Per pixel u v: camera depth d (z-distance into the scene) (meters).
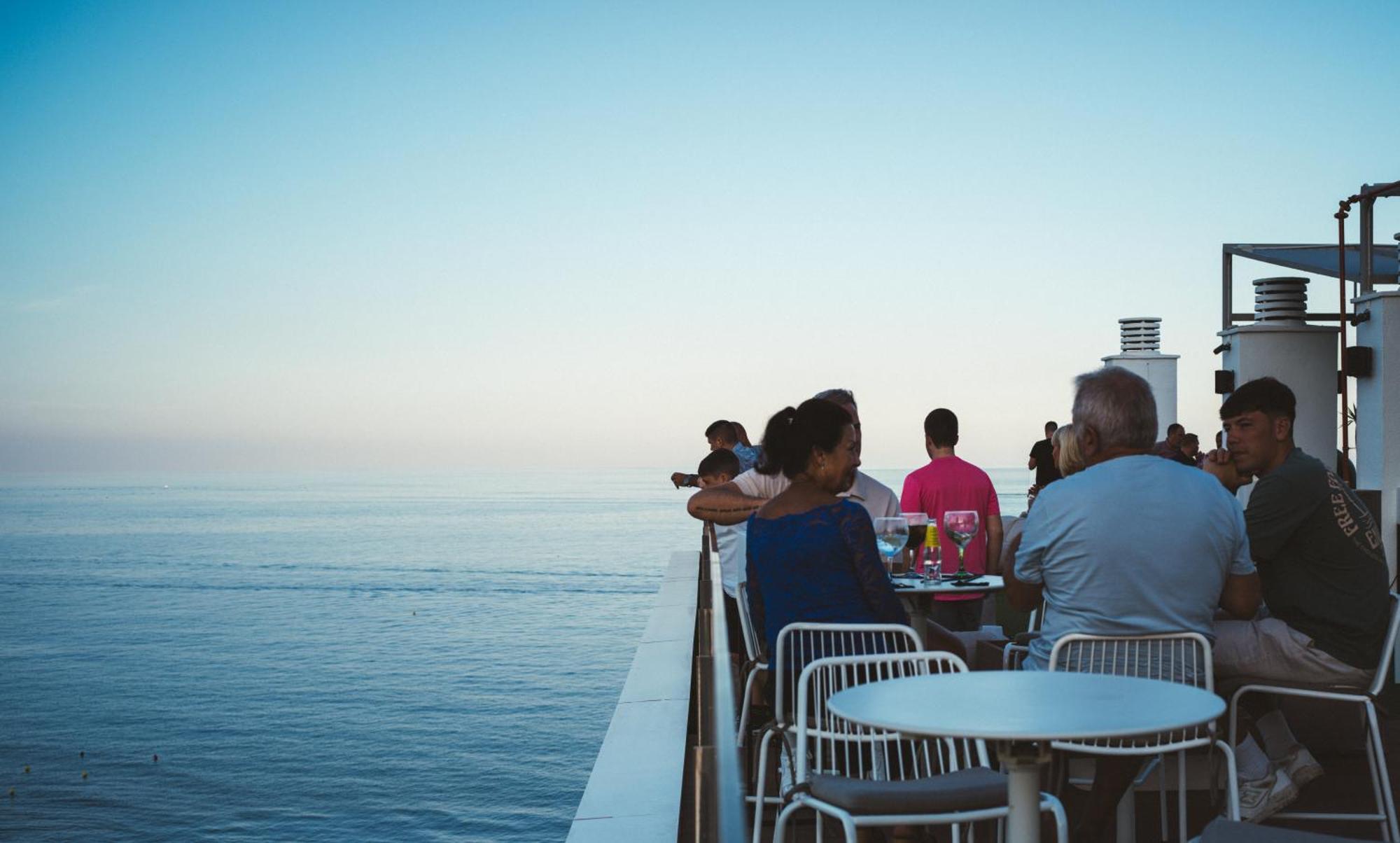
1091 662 2.84
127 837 88.38
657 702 5.79
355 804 96.94
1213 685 2.81
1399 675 5.62
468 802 97.12
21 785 104.31
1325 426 8.09
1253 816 3.30
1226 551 2.89
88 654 170.00
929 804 2.34
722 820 0.88
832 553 3.12
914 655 2.73
